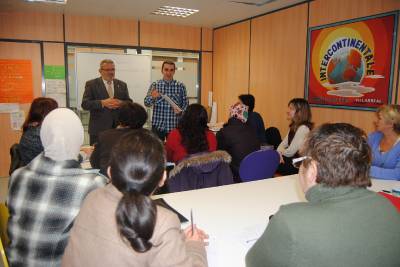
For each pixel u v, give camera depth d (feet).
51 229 4.03
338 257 2.65
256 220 5.11
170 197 6.13
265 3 14.46
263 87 16.74
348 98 12.34
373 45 11.28
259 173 9.23
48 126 4.24
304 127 11.10
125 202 2.68
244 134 10.32
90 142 14.62
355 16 11.86
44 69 17.02
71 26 17.21
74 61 17.30
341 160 2.98
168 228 2.88
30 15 16.43
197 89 20.84
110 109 14.23
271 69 16.11
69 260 2.97
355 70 11.97
